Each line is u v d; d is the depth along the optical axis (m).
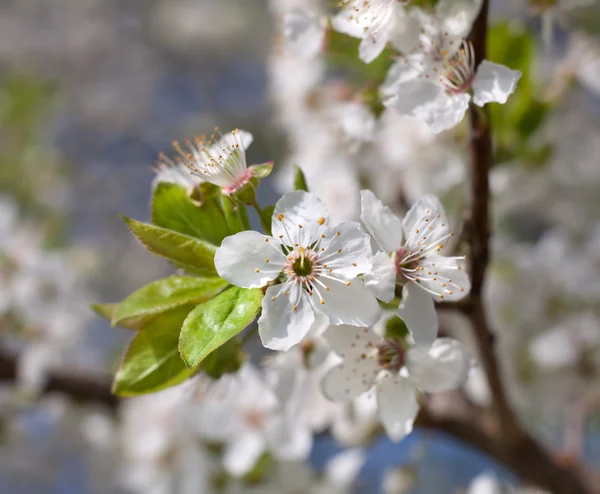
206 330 0.28
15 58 0.85
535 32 0.38
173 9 0.90
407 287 0.30
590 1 0.38
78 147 0.82
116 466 0.46
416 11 0.31
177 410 0.41
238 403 0.38
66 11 0.89
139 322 0.30
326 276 0.29
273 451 0.39
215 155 0.30
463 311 0.32
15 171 0.71
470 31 0.31
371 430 0.37
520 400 0.42
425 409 0.37
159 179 0.31
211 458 0.41
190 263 0.30
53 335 0.44
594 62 0.39
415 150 0.40
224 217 0.30
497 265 0.43
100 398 0.43
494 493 0.39
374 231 0.30
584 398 0.41
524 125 0.37
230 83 0.87
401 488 0.38
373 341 0.30
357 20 0.31
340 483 0.41
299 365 0.33
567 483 0.37
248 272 0.29
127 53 0.88
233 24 0.88
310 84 0.42
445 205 0.40
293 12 0.34
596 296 0.42
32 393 0.43
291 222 0.29
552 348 0.41
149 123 0.85
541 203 0.44
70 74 0.87
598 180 0.42
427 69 0.31
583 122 0.41
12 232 0.46
